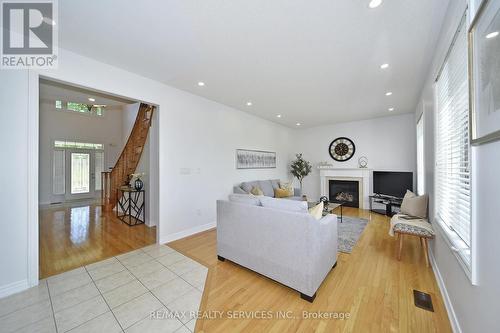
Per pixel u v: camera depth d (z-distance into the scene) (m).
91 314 1.68
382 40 2.09
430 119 2.68
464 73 1.53
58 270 2.37
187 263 2.56
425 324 1.57
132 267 2.45
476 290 1.19
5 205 1.91
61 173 6.73
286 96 3.77
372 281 2.14
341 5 1.64
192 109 3.68
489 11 0.97
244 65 2.63
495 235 0.99
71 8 1.68
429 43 2.13
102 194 5.76
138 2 1.62
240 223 2.36
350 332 1.49
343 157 5.97
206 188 3.96
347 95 3.69
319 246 1.95
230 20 1.82
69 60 2.30
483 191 1.11
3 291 1.89
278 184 5.82
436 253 2.29
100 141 7.37
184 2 1.62
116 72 2.69
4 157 1.91
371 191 5.47
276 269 2.05
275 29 1.94
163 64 2.61
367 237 3.41
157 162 3.28
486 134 1.02
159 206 3.19
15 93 1.96
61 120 6.62
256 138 5.32
